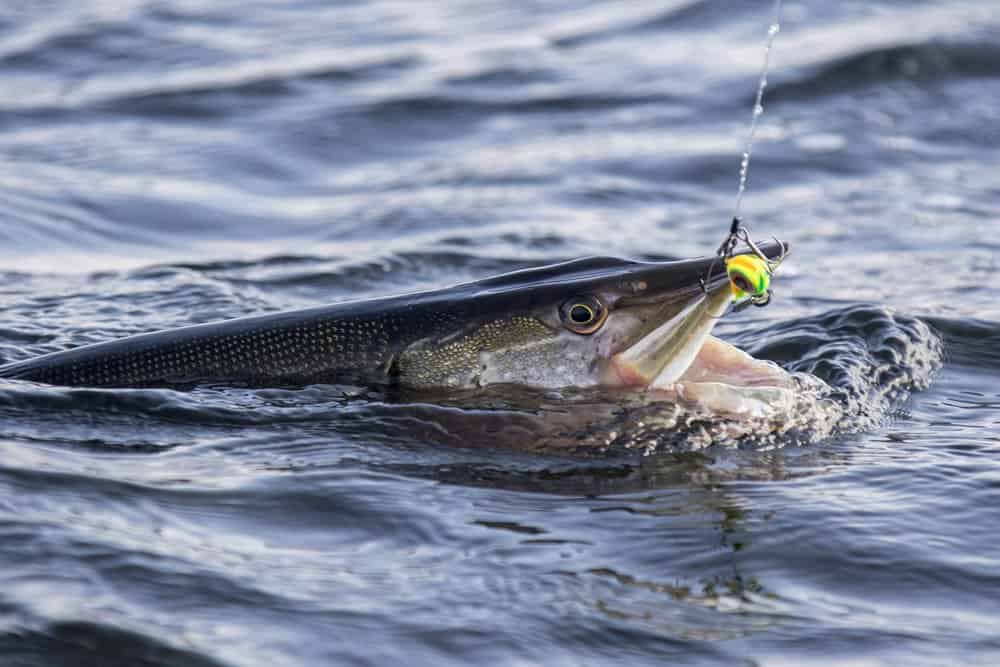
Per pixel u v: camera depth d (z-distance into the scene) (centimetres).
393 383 2120
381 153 4503
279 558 1552
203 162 4325
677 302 2052
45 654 1328
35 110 4800
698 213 3825
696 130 4566
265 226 3806
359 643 1370
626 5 6091
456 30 5897
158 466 1812
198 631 1377
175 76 5231
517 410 2027
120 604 1418
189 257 3466
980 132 4503
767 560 1577
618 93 4947
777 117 4672
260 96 4969
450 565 1546
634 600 1477
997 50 5050
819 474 1839
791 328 2489
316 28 5972
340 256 3338
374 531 1636
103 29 5834
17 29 5866
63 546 1522
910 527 1659
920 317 2606
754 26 5609
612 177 4122
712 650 1386
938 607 1481
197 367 2145
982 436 2009
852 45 5119
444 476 1817
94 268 3284
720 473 1845
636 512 1706
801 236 3550
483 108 4844
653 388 2073
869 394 2172
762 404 2039
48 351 2419
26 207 3722
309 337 2144
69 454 1834
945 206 3794
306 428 1977
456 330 2103
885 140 4434
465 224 3688
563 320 2078
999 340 2523
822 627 1430
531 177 4125
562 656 1370
